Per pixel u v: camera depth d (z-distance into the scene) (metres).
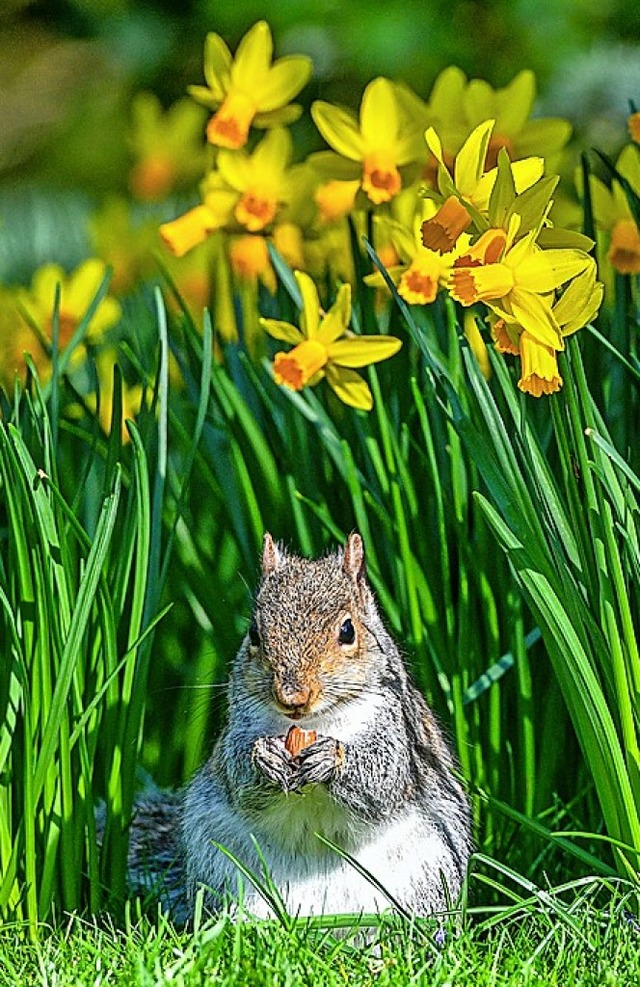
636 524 5.33
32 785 5.48
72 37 14.16
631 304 6.27
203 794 5.59
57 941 5.33
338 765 5.14
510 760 6.20
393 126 6.39
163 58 13.66
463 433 5.42
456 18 12.65
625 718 5.31
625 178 6.24
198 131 10.27
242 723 5.32
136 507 5.63
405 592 6.30
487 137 5.17
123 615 5.90
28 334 8.44
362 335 6.48
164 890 5.79
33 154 14.41
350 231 6.65
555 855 6.05
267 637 5.23
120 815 5.77
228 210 6.94
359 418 6.38
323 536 6.70
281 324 6.16
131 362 6.94
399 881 5.36
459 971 4.83
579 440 5.21
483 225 5.07
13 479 5.52
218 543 7.39
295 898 5.36
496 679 6.08
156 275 9.41
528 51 12.44
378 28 12.51
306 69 6.75
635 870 5.40
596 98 11.77
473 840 5.83
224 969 4.77
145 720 7.20
